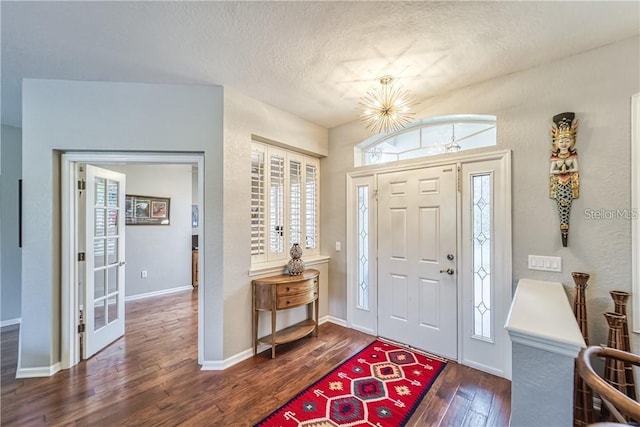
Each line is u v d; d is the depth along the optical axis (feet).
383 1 5.18
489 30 5.98
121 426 5.88
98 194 9.51
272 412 6.35
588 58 6.70
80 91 8.03
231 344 8.55
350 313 11.41
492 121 8.54
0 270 11.31
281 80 8.13
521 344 4.15
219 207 8.41
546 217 7.20
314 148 11.53
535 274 7.34
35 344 7.73
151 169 16.61
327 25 5.83
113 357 8.88
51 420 6.02
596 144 6.56
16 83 8.11
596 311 6.53
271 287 9.00
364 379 7.68
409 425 5.96
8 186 11.52
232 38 6.25
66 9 5.29
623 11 5.41
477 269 8.38
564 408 3.79
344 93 8.93
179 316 12.82
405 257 9.91
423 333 9.43
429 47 6.59
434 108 9.01
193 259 18.60
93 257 9.00
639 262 6.09
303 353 9.24
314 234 12.10
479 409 6.46
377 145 11.19
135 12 5.41
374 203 10.73
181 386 7.34
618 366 5.72
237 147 8.82
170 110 8.34
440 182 9.11
